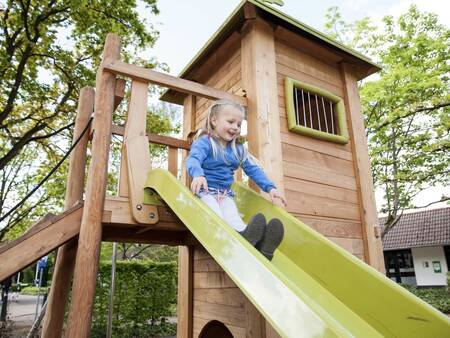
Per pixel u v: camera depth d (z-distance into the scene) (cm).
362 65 462
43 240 224
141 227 272
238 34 392
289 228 230
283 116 361
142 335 982
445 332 144
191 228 171
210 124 252
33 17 867
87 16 916
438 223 2022
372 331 164
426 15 1137
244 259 131
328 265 198
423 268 2061
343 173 397
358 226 389
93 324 925
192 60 452
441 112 1079
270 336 278
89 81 977
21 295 2923
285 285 111
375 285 172
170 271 1068
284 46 398
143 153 263
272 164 321
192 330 392
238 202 276
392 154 1173
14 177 1423
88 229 227
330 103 427
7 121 948
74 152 336
